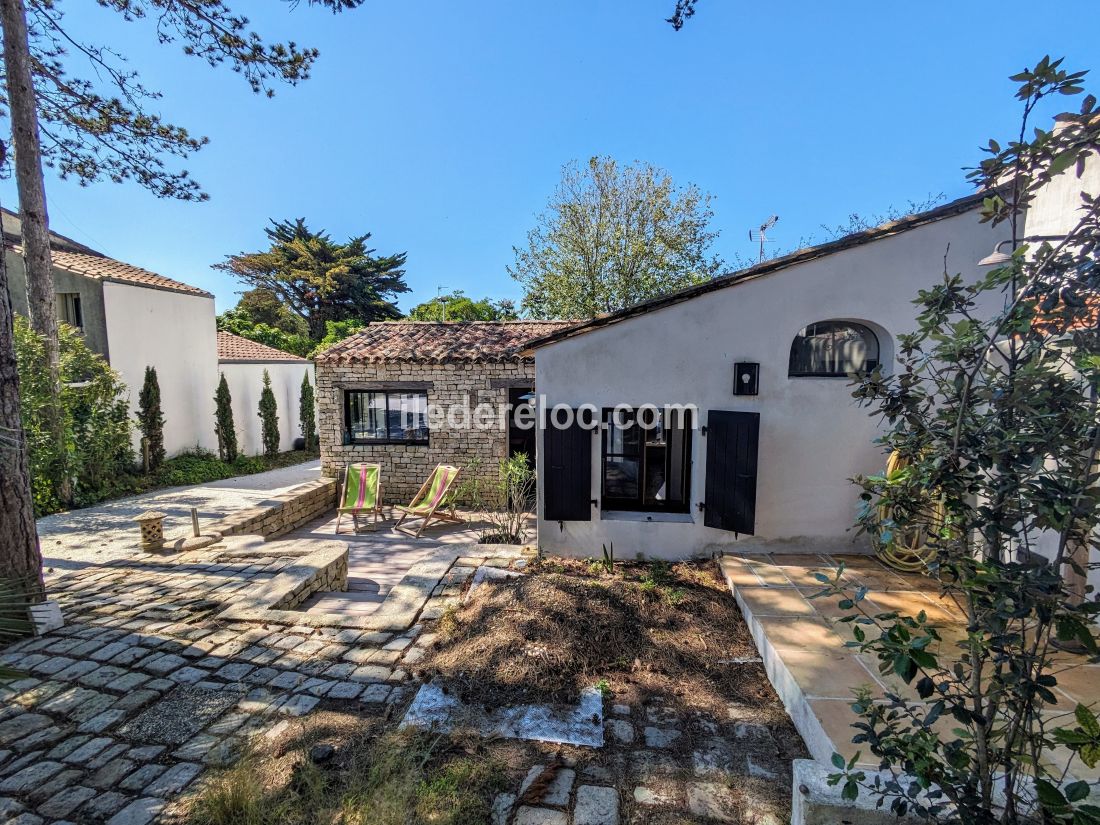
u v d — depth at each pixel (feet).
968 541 5.65
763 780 8.48
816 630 12.06
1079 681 9.62
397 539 29.91
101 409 36.94
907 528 6.45
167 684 11.18
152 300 46.03
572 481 18.38
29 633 12.92
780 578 15.30
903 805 5.54
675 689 10.97
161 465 44.11
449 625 13.92
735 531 17.52
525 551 19.88
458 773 8.50
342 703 10.57
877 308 16.58
